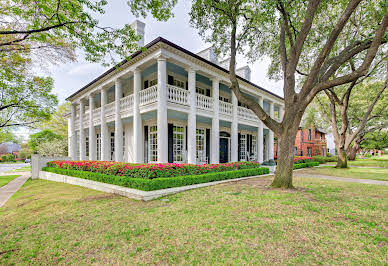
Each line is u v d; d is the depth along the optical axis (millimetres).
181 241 3477
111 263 2908
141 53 9898
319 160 22422
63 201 6430
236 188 7645
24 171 19859
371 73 13227
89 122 15273
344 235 3605
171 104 9773
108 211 5203
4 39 8312
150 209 5215
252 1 6883
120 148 11961
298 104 7336
